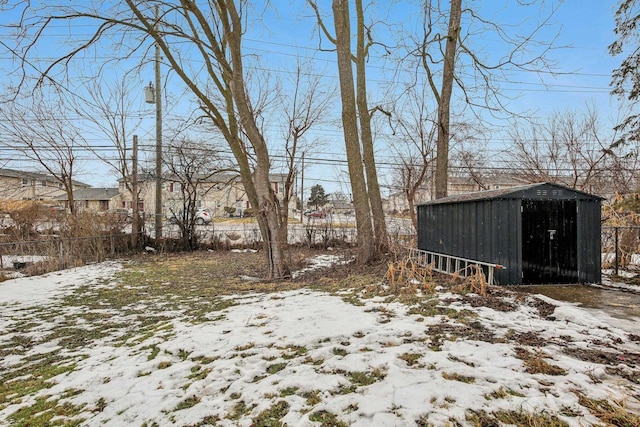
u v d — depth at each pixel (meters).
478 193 7.23
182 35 7.12
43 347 4.11
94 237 11.11
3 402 2.85
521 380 2.61
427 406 2.32
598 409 2.23
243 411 2.47
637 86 9.38
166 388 2.87
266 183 7.82
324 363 3.09
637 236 7.98
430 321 4.09
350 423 2.21
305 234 14.48
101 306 5.84
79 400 2.77
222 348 3.61
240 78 7.32
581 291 5.52
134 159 13.30
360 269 8.04
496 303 4.78
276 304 5.35
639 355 3.08
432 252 8.10
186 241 13.62
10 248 9.89
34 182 21.80
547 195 6.05
